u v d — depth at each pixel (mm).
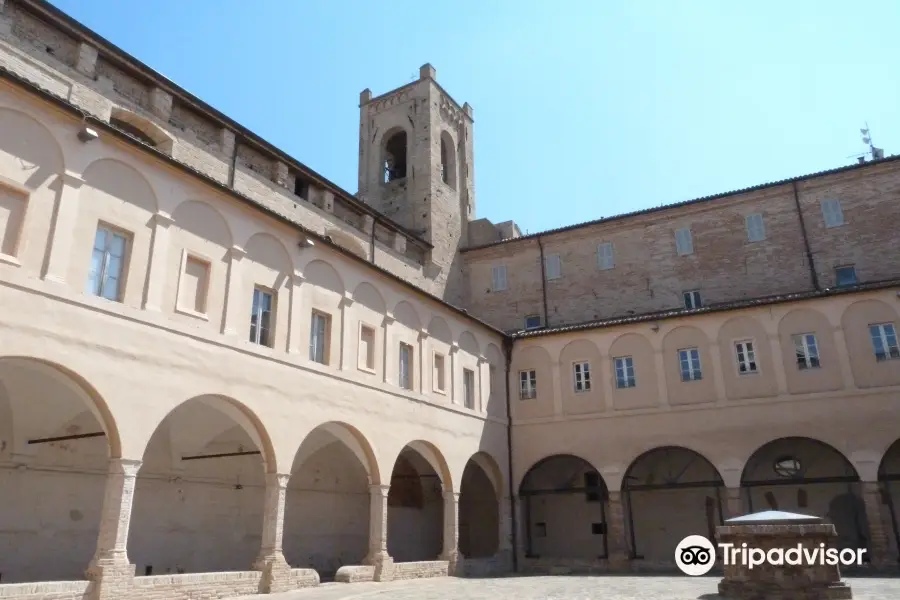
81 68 21953
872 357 28094
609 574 28812
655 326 32406
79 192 16453
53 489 19781
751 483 28859
